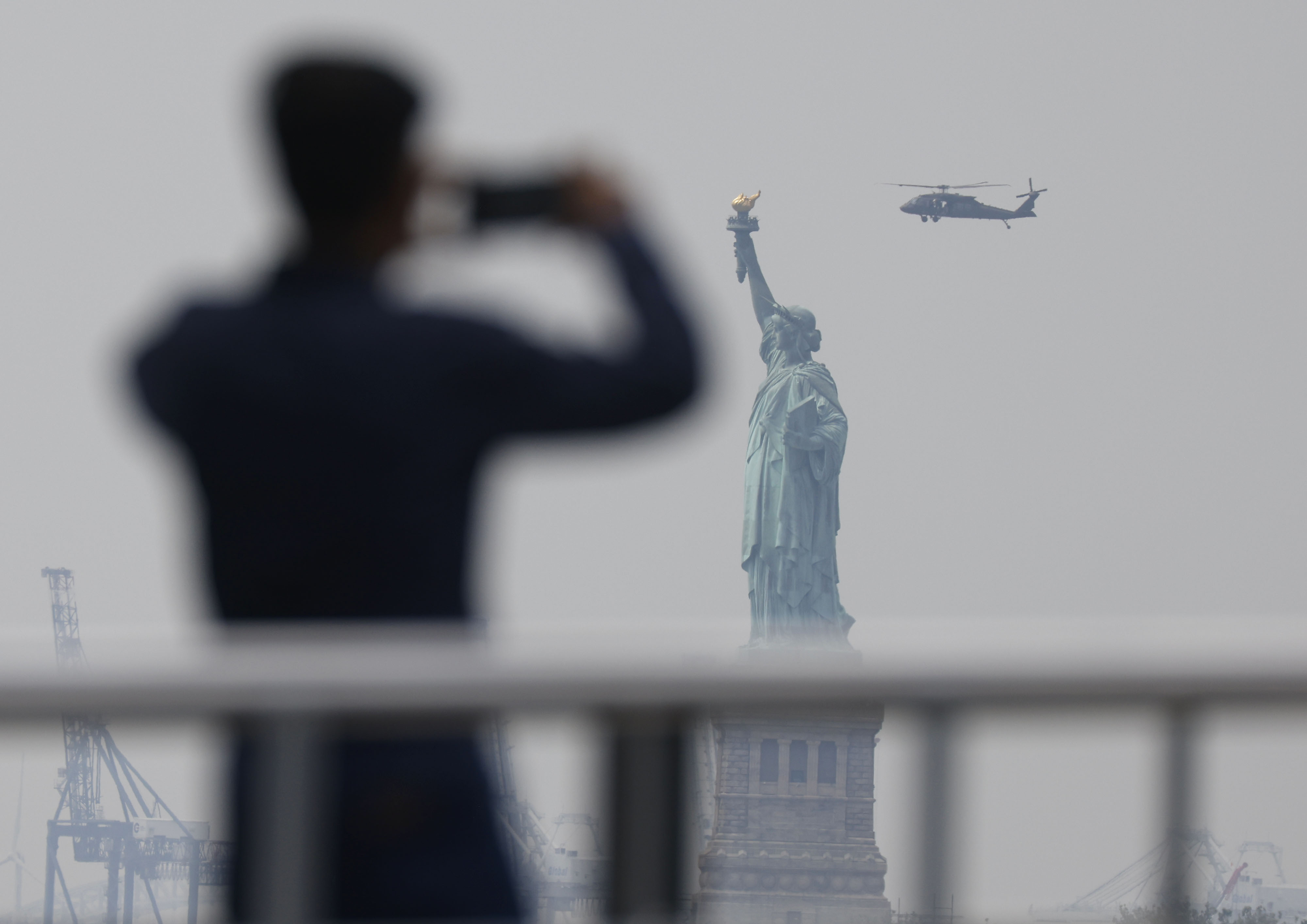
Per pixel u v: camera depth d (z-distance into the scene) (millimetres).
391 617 12422
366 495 12359
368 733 11555
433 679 11086
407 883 11664
